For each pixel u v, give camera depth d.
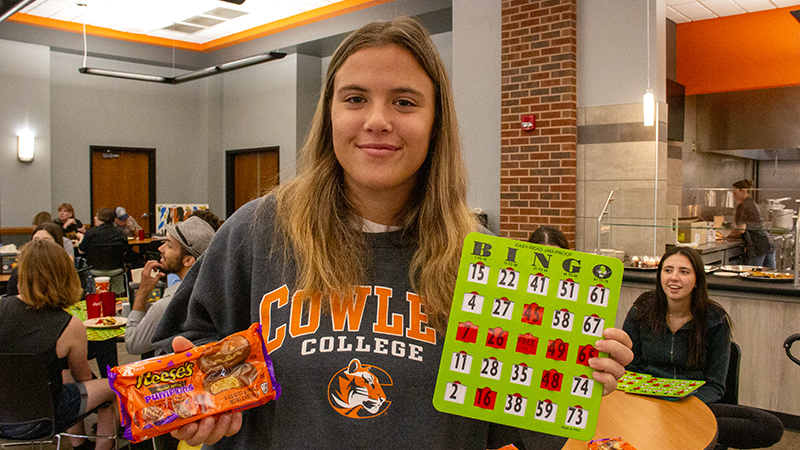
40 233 4.07
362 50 0.79
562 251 0.79
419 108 0.80
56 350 2.45
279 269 0.84
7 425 2.37
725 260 4.95
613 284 0.78
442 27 7.20
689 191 6.18
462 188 0.89
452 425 0.80
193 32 9.00
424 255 0.84
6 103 8.20
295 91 8.76
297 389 0.77
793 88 6.74
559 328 0.78
